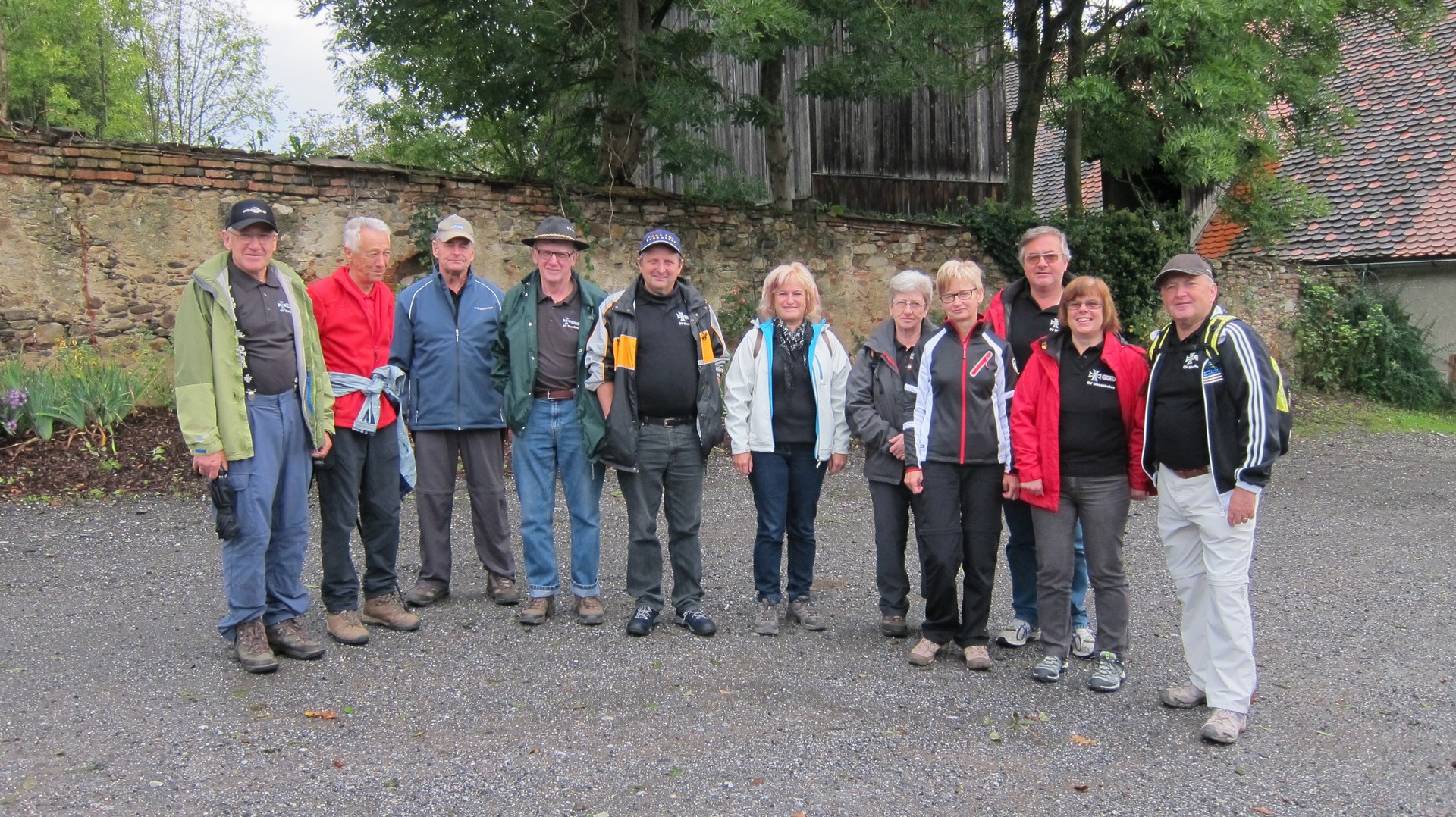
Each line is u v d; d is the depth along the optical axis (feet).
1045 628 15.44
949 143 59.11
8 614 16.44
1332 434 43.55
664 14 40.55
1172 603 19.63
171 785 11.18
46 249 28.94
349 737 12.58
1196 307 13.76
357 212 33.04
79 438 26.37
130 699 13.38
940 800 11.55
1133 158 47.88
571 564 18.62
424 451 17.66
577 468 17.08
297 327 14.67
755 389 16.96
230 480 13.99
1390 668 16.30
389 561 16.80
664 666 15.40
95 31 70.85
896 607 16.99
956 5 38.14
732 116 44.21
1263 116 39.40
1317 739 13.51
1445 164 57.26
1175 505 14.12
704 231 39.42
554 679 14.75
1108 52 42.45
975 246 45.62
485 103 40.34
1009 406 15.57
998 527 15.79
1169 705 14.46
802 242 41.52
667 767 12.12
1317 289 55.42
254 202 13.99
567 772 11.89
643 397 16.47
